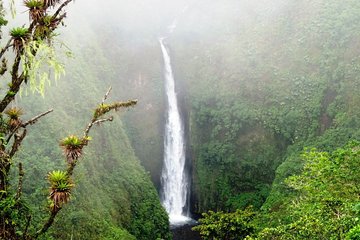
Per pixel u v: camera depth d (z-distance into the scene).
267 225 23.61
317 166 15.85
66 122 29.00
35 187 21.52
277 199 28.48
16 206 7.02
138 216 31.64
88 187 27.06
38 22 6.97
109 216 27.05
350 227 11.27
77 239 22.80
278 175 31.52
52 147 25.80
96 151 31.42
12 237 6.78
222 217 25.59
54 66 7.32
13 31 6.89
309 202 15.61
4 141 7.01
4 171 6.95
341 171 15.24
